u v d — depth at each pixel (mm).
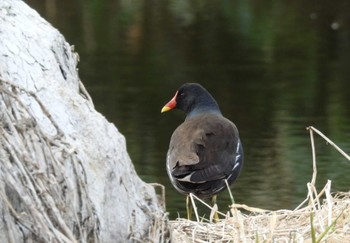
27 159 5355
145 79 23547
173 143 11742
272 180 14422
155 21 31391
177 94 12977
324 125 18656
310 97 21641
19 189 5258
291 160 15688
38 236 5262
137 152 16562
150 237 6500
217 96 21906
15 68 6117
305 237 7879
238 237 7758
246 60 26250
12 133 5414
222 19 31672
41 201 5340
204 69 25047
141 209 6586
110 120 19359
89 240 5797
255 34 29656
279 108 20578
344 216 8242
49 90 6219
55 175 5574
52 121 5691
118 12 32594
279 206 13023
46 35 6754
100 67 25016
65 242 5258
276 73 24562
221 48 27859
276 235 7922
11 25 6473
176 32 29859
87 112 6391
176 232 8016
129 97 21547
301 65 25453
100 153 6191
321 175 14516
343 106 20531
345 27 30062
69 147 5758
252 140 17516
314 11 32344
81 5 33281
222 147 11617
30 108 5957
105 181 6117
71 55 7188
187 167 11242
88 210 5773
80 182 5734
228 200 13344
